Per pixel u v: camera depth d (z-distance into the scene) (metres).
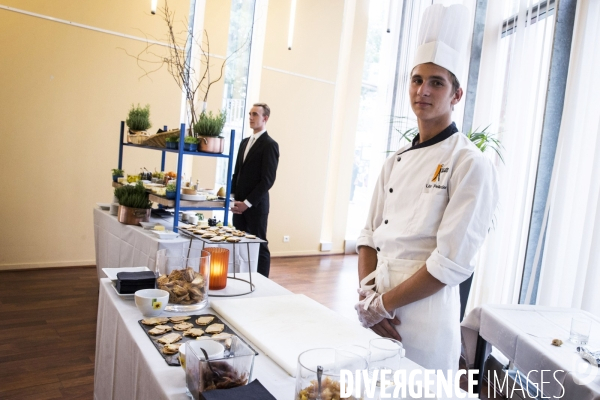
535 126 2.88
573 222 2.50
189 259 1.43
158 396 0.94
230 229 1.85
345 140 6.33
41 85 4.29
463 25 1.41
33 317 3.22
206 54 5.14
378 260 1.51
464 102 3.74
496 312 2.03
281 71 5.69
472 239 1.26
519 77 3.08
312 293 4.50
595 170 2.37
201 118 2.90
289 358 1.06
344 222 6.53
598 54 2.42
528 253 2.91
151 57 4.77
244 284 1.70
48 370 2.50
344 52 6.28
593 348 1.65
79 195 4.59
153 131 4.88
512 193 3.04
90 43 4.46
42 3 4.20
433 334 1.35
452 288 1.40
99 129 4.61
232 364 0.88
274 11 5.54
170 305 1.36
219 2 5.14
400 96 5.49
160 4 4.76
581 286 2.40
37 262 4.45
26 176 4.32
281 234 5.99
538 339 1.74
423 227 1.37
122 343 1.27
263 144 3.72
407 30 5.43
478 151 1.33
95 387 1.64
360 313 1.43
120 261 3.11
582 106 2.51
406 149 1.58
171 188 2.82
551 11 2.84
